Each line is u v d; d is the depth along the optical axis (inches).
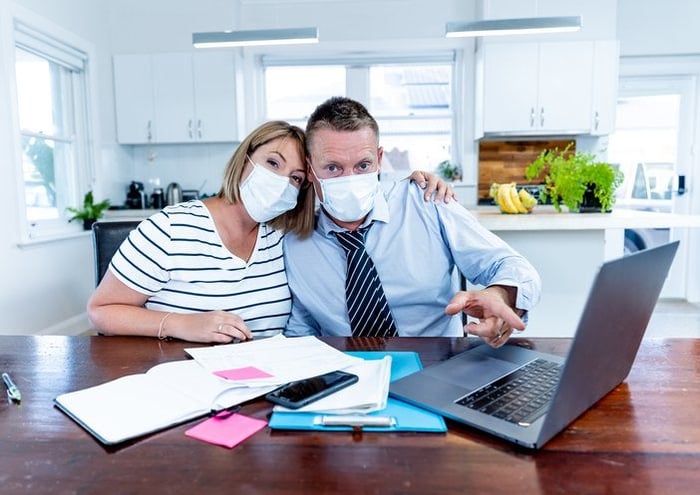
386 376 31.9
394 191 56.9
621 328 26.3
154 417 27.1
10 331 122.7
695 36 173.9
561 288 96.7
